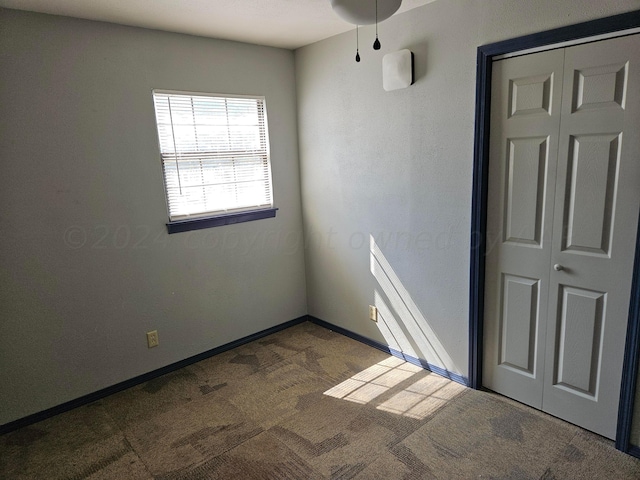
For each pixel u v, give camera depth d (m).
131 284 2.73
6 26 2.14
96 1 2.11
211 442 2.19
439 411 2.36
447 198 2.50
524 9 2.01
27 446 2.23
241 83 3.08
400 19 2.54
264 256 3.41
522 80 2.11
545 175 2.12
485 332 2.50
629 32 1.75
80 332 2.56
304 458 2.04
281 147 3.39
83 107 2.42
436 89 2.44
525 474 1.88
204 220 2.98
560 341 2.19
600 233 1.97
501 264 2.36
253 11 2.38
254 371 2.92
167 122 2.78
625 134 1.83
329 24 2.67
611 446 2.03
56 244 2.42
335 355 3.11
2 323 2.30
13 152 2.23
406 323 2.92
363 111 2.89
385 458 2.01
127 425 2.38
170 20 2.47
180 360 3.02
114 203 2.60
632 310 1.88
